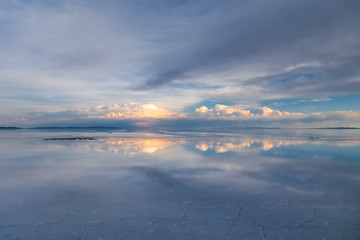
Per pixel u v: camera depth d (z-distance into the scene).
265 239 2.98
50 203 4.25
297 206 4.14
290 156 10.13
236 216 3.70
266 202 4.35
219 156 10.16
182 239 2.98
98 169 7.35
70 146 14.70
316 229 3.26
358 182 5.77
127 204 4.23
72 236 3.04
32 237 3.01
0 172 6.86
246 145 15.55
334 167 7.68
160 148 13.58
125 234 3.11
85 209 3.97
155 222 3.47
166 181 5.88
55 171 7.03
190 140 20.78
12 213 3.78
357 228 3.29
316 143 17.19
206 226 3.35
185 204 4.24
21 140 19.88
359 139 21.97
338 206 4.14
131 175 6.53
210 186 5.43
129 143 17.27
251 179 6.09
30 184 5.53
